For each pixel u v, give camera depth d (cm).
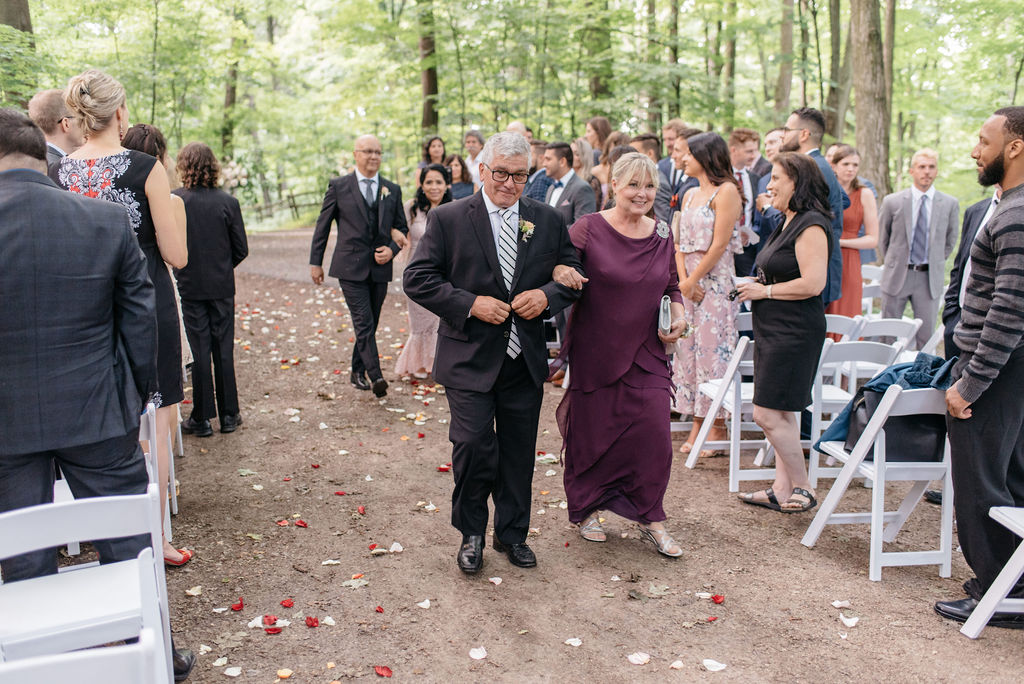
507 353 340
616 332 363
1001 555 319
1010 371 308
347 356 752
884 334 463
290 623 312
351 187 594
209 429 534
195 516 411
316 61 2409
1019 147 296
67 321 238
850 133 1886
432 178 660
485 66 1480
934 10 1405
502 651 297
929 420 365
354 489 451
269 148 2377
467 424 338
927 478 362
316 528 401
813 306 401
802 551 386
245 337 823
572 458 388
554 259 346
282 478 464
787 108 1655
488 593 340
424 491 450
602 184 661
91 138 321
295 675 279
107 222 247
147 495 217
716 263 500
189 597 331
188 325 518
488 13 1402
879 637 309
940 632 312
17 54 736
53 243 235
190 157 497
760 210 582
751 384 503
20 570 244
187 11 1634
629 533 405
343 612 322
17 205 232
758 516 427
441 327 351
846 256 573
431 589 343
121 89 322
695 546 389
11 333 231
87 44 1509
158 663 150
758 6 1694
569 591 343
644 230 368
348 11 1662
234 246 521
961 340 321
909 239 629
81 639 208
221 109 2144
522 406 349
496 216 338
